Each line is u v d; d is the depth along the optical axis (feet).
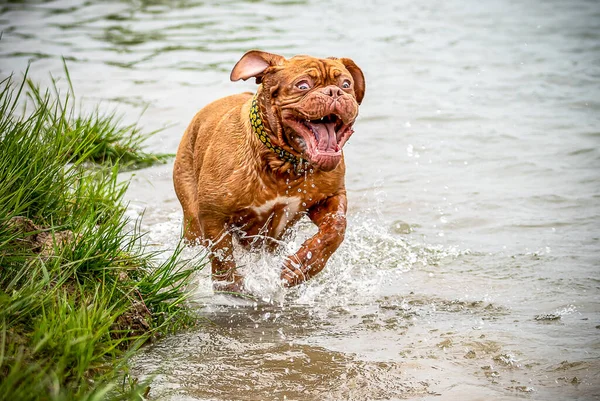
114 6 63.36
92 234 17.97
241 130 19.34
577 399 14.44
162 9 61.77
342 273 21.56
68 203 19.43
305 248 18.90
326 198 19.74
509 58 44.78
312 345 17.16
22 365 13.74
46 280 15.30
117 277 17.35
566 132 32.73
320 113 17.28
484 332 17.44
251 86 39.32
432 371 15.72
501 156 30.32
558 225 24.25
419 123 34.17
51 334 14.26
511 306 19.04
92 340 14.35
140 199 26.66
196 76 41.19
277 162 18.78
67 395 13.17
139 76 41.24
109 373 14.29
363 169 29.40
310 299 20.07
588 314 18.38
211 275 20.10
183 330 17.99
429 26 53.21
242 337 17.67
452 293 19.99
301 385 15.23
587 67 42.42
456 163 29.81
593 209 25.30
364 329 18.03
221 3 63.87
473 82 40.19
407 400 14.57
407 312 18.97
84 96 37.55
